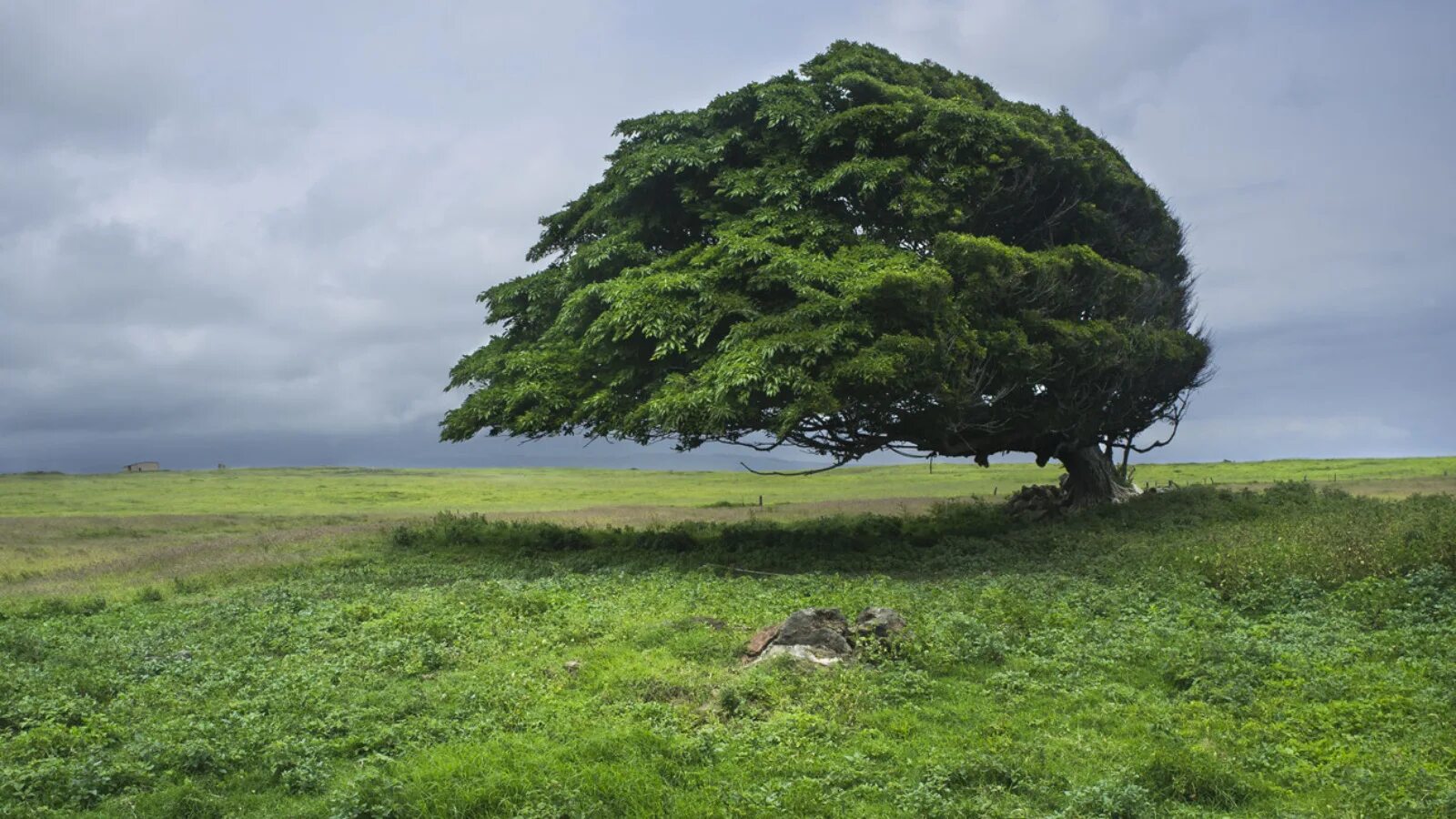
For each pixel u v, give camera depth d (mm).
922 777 9141
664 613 16766
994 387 26047
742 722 10664
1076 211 29750
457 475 112688
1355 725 10320
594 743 9742
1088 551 23469
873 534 30219
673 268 26109
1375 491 39031
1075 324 26609
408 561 27203
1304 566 18047
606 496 66062
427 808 8539
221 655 14984
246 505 60594
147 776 9406
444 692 12172
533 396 27172
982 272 24172
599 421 26438
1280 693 11469
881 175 25484
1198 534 24109
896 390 23172
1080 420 29516
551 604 17938
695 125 28594
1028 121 28844
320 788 9273
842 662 12734
